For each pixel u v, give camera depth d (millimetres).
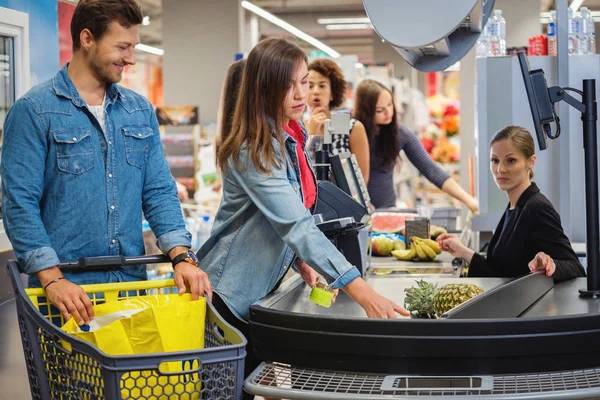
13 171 2467
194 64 14648
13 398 2996
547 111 2598
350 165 3844
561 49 4344
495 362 2094
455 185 6441
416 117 16047
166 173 2793
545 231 3271
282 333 2250
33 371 2201
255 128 2512
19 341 3604
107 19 2479
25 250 2400
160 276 5168
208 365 1987
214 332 2281
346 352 2158
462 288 2537
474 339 2088
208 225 6711
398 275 3570
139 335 2184
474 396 1983
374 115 6266
